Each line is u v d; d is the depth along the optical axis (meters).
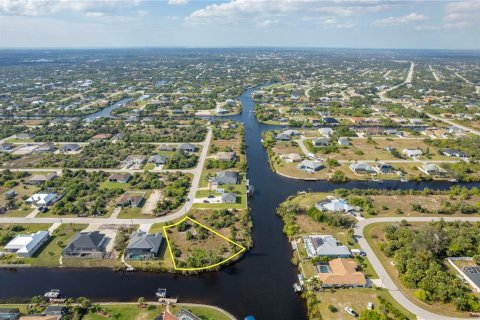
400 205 157.62
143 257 118.12
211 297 103.25
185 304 99.25
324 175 191.62
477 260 116.50
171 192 164.12
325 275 107.69
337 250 120.31
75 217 145.00
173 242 127.62
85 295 103.69
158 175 187.62
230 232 135.00
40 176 182.12
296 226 137.50
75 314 94.00
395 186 182.75
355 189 170.38
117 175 182.50
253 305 100.69
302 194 167.88
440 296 99.69
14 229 135.75
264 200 164.75
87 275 112.56
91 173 188.75
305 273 112.31
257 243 131.00
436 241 118.75
